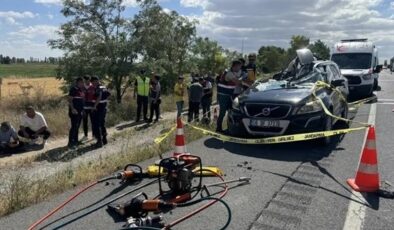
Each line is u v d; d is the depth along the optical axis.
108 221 4.45
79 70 20.27
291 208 4.72
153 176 6.07
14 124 12.19
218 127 9.91
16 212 4.79
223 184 5.63
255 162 6.90
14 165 8.01
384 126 10.38
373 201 4.93
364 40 20.23
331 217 4.46
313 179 5.86
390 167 6.46
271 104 8.00
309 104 7.96
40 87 24.09
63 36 20.36
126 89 21.73
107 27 20.64
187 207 4.78
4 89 29.58
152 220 4.20
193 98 13.17
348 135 9.28
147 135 10.87
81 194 5.38
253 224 4.28
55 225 4.37
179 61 26.67
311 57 10.27
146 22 21.36
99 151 9.05
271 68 58.53
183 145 6.99
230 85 9.58
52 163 8.05
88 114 10.65
